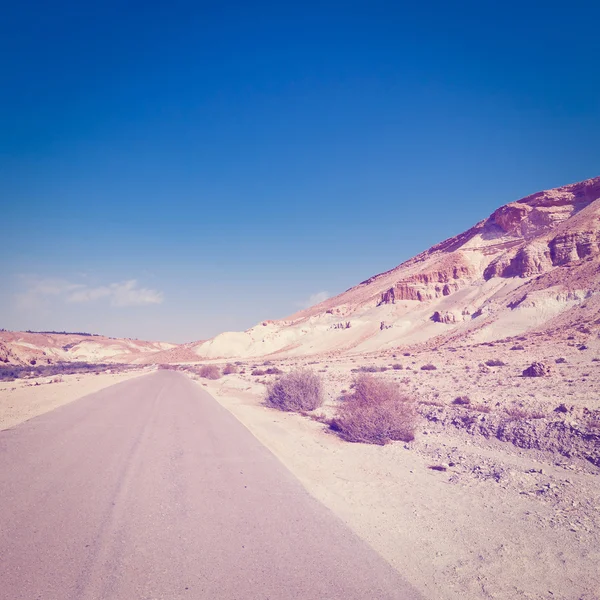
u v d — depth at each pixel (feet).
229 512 20.95
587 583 14.65
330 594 13.53
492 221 502.38
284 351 478.18
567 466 30.42
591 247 313.32
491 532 19.04
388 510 21.86
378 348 352.69
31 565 14.98
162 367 389.39
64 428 44.65
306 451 36.45
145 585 13.79
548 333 196.85
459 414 47.67
